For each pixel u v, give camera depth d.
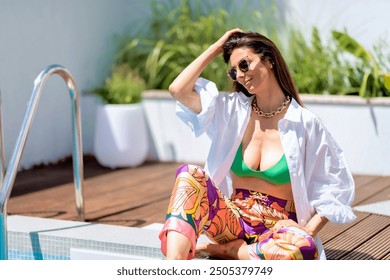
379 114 7.61
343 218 3.88
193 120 4.22
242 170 4.03
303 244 3.76
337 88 8.26
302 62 8.46
